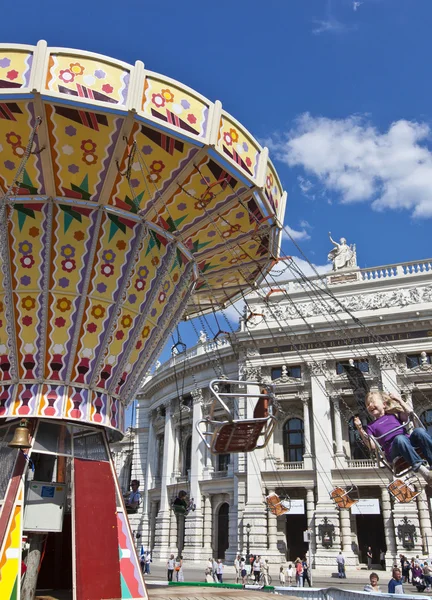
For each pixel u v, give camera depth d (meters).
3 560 10.64
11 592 10.41
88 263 13.20
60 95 10.98
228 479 46.50
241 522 43.31
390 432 7.29
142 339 14.12
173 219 14.10
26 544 12.30
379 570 38.72
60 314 13.03
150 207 13.58
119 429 13.75
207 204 14.02
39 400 12.56
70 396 12.85
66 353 12.98
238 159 13.05
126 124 11.72
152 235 14.02
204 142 12.15
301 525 43.97
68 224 13.15
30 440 12.27
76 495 11.98
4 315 12.95
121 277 13.56
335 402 44.12
